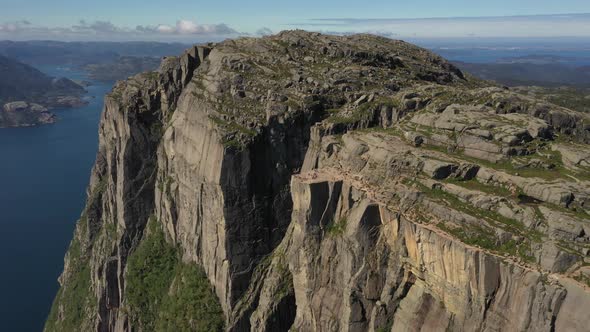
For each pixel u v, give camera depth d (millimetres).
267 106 94625
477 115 75688
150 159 128250
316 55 116000
